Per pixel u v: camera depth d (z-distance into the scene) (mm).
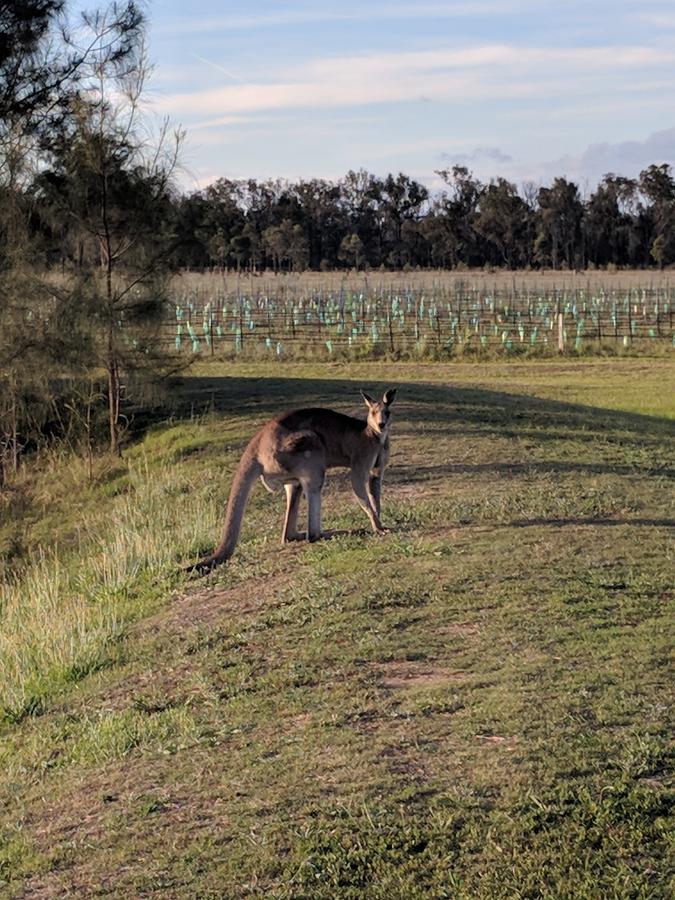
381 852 5434
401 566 10695
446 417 21594
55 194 22641
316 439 11977
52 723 8578
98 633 10633
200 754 7105
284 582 10930
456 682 7539
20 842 6383
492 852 5324
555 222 113000
